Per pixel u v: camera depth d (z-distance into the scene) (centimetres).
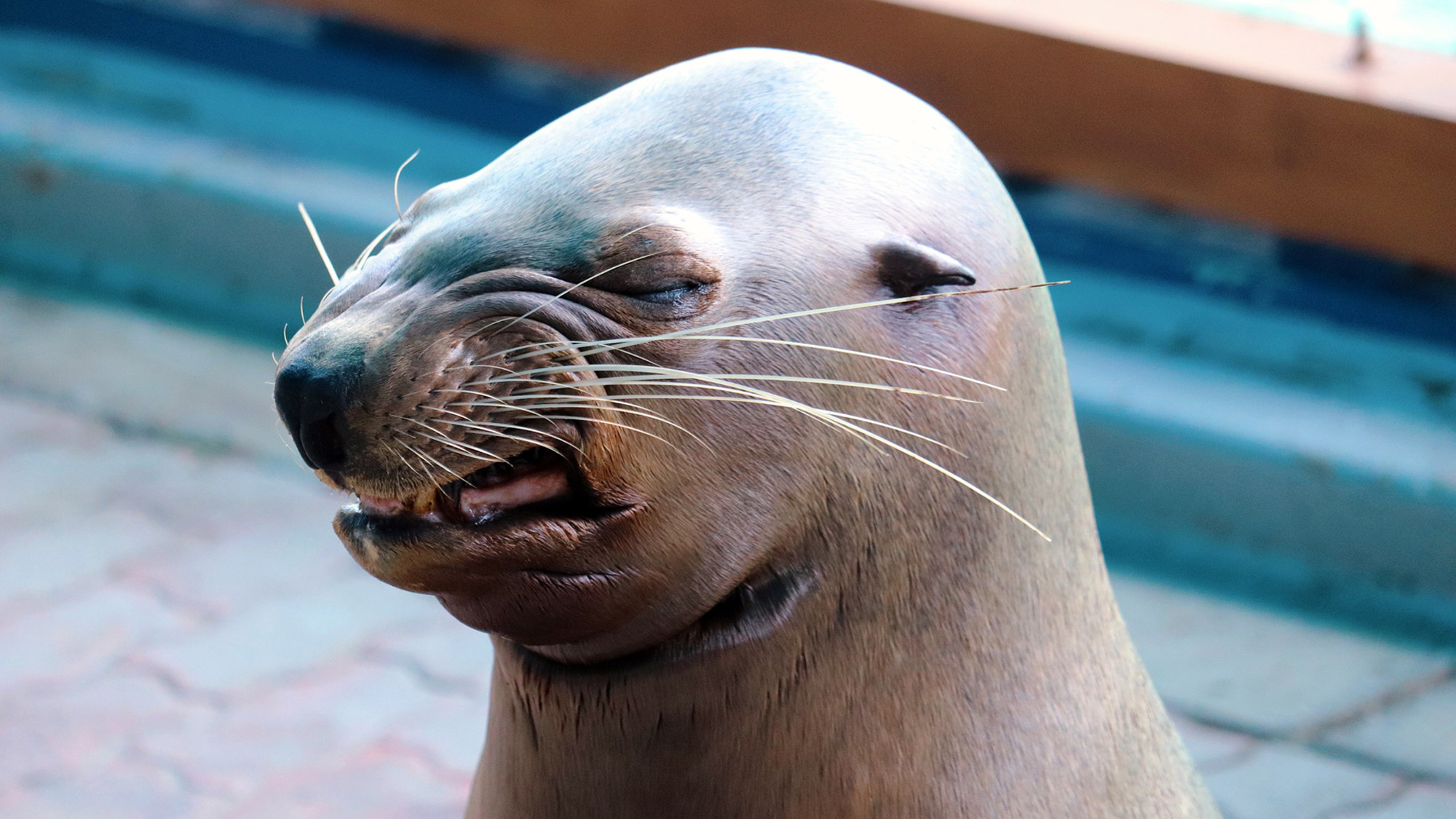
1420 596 639
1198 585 655
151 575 623
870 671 259
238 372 764
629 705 261
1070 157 739
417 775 525
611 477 238
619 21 792
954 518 258
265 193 782
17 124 827
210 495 677
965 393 257
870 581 256
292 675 574
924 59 736
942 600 260
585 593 245
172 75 877
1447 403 667
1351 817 520
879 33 738
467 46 835
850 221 251
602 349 238
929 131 268
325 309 246
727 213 247
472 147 829
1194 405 659
